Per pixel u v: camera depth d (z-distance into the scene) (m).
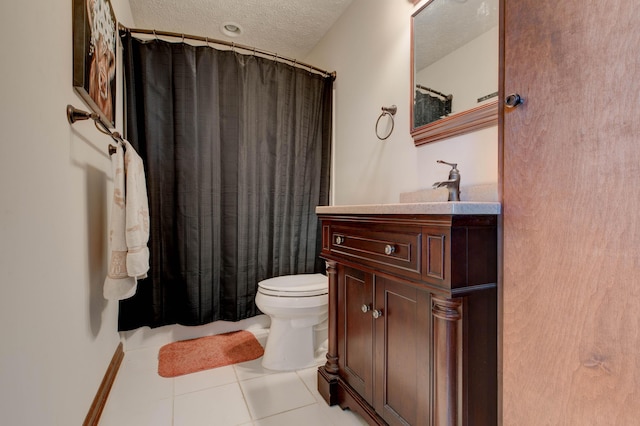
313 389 1.50
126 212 1.29
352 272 1.30
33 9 0.78
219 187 1.99
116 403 1.38
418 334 0.96
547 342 0.67
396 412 1.05
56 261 0.91
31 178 0.77
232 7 2.05
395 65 1.69
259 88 2.08
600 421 0.58
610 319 0.57
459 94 1.32
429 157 1.48
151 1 1.99
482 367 0.89
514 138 0.74
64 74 0.98
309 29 2.31
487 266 0.87
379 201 1.82
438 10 1.43
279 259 2.18
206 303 1.96
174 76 1.86
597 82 0.59
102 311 1.41
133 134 1.78
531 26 0.70
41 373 0.81
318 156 2.27
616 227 0.56
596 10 0.59
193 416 1.30
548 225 0.67
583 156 0.61
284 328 1.71
